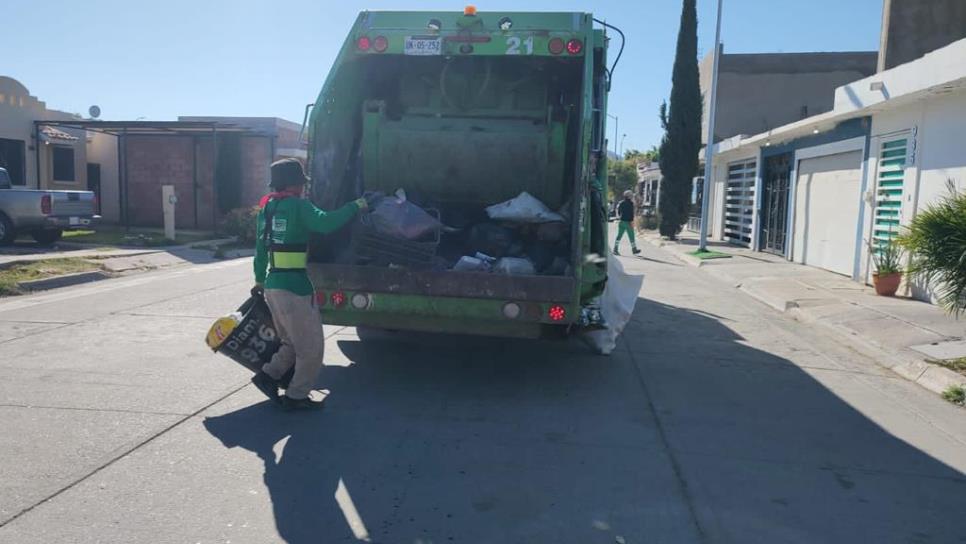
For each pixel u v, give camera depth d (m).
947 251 7.16
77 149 24.00
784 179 19.28
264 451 4.86
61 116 23.58
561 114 6.80
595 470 4.74
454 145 6.86
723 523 4.05
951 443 5.48
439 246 6.73
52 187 23.08
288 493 4.24
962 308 7.39
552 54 6.31
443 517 4.02
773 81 29.16
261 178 24.34
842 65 28.73
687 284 14.46
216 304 10.16
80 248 16.70
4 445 4.80
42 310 9.56
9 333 8.12
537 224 6.61
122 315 9.26
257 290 5.67
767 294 12.60
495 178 6.96
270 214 5.37
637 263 18.58
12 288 10.91
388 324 6.19
